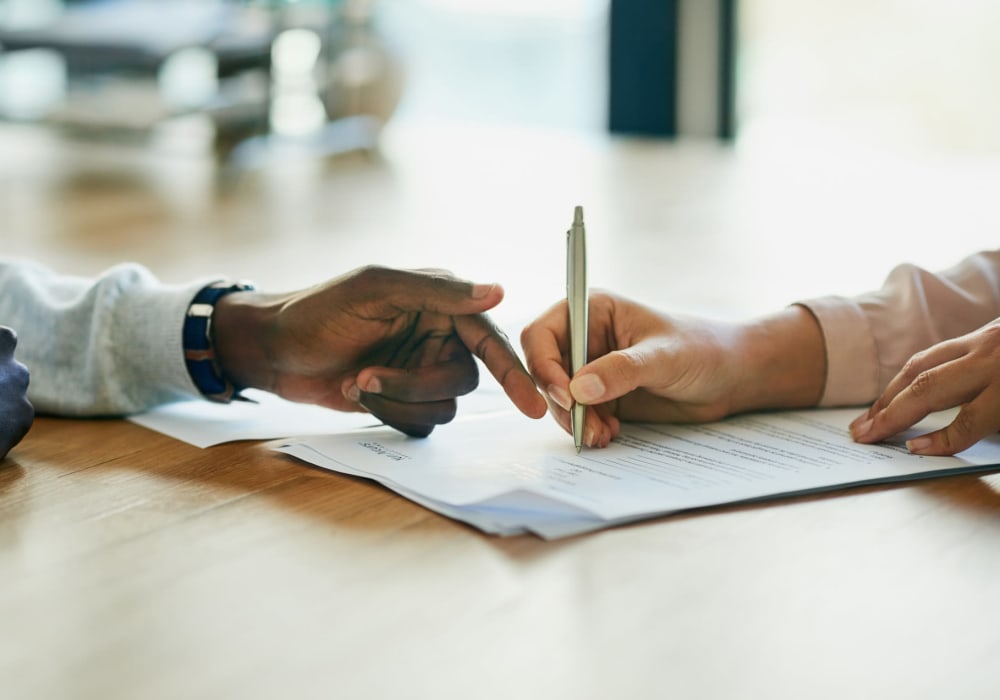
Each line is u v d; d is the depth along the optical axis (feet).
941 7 12.83
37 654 2.00
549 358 2.88
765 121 14.53
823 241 8.08
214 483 2.87
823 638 2.04
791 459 2.88
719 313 5.49
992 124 12.91
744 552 2.41
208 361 3.26
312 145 12.80
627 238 8.19
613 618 2.12
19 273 3.61
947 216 9.26
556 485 2.67
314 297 2.93
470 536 2.51
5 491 2.84
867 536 2.49
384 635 2.06
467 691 1.86
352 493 2.77
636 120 15.58
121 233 8.27
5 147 13.89
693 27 14.99
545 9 15.62
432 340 2.93
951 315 3.38
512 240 8.11
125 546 2.48
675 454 2.91
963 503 2.67
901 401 2.93
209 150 11.75
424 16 15.92
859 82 13.61
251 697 1.85
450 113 16.44
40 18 11.82
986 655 1.98
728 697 1.85
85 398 3.41
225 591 2.25
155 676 1.92
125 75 11.93
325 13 12.40
